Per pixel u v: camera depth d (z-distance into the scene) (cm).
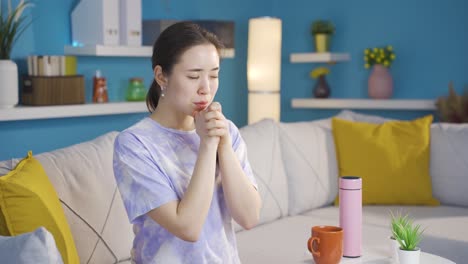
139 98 408
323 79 500
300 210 318
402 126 346
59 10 377
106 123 404
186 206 144
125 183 147
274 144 317
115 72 412
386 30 485
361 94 499
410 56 477
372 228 285
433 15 466
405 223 202
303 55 499
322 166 336
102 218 220
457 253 264
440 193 336
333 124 350
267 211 297
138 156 147
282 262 237
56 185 211
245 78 514
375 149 337
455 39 459
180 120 156
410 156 336
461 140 336
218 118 148
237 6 501
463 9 455
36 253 135
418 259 190
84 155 227
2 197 174
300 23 522
